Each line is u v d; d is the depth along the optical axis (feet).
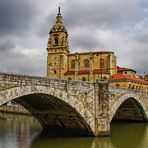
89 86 179.42
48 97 158.71
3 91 129.08
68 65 491.31
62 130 200.85
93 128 180.65
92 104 181.06
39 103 178.70
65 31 495.41
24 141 167.43
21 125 262.26
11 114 410.11
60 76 480.64
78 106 170.09
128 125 271.28
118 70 511.81
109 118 194.08
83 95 174.50
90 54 470.80
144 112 286.87
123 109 298.15
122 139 181.06
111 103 209.46
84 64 475.72
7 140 170.40
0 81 128.26
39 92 145.79
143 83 436.35
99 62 466.29
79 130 188.85
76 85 169.37
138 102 272.10
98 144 160.04
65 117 185.78
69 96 164.25
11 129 227.40
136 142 171.53
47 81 150.61
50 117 196.13
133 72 515.09
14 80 134.10
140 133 213.25
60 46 485.56
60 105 171.53
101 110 184.75
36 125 264.31
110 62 458.50
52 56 490.08
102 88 185.98
